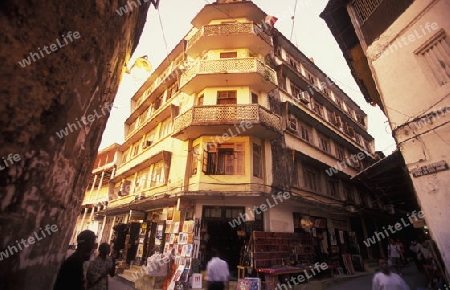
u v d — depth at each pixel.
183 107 13.92
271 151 12.02
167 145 14.16
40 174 1.24
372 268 14.45
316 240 12.75
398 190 9.08
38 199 1.25
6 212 1.05
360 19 8.41
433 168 5.32
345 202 15.77
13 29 1.07
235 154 11.26
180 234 9.84
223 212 10.44
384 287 4.88
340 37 10.00
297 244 10.75
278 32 15.62
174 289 8.16
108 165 21.62
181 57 16.98
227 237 10.85
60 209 1.49
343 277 11.24
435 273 7.71
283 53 16.59
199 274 8.62
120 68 2.32
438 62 5.80
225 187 10.48
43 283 1.37
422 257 11.05
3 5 1.04
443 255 4.96
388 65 6.95
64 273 2.53
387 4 7.39
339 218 15.40
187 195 9.99
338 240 14.05
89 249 2.85
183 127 11.34
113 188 20.34
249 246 9.40
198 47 13.67
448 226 4.94
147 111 19.69
